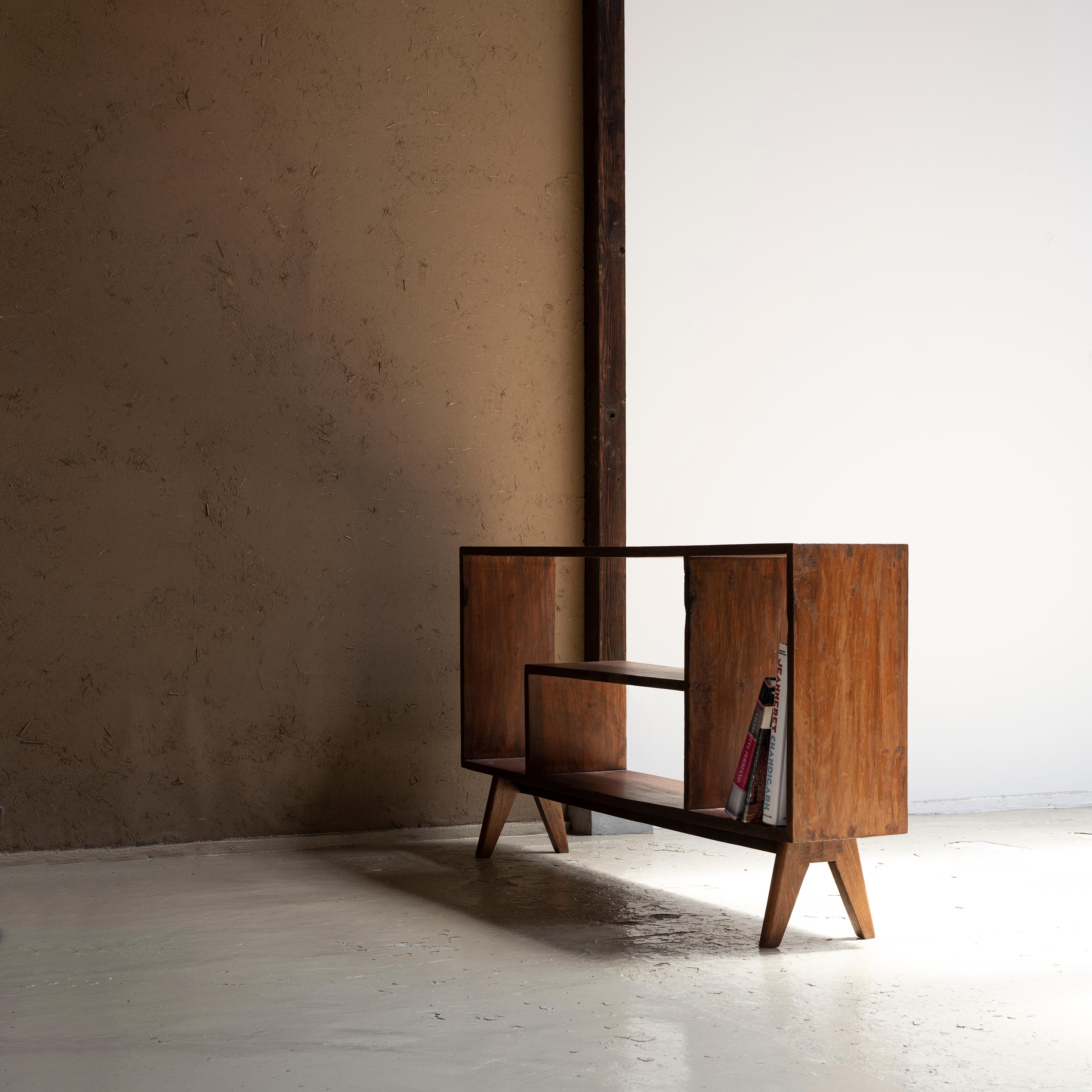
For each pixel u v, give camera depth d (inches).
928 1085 65.5
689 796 99.3
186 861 123.4
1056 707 159.2
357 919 100.2
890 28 154.3
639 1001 79.4
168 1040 71.7
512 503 139.5
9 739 120.9
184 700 126.7
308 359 131.6
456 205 137.2
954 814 153.5
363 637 133.4
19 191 121.6
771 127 149.0
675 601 144.8
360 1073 66.7
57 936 94.9
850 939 95.0
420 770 135.6
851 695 92.7
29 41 122.0
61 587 122.6
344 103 132.8
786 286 149.5
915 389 154.6
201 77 127.7
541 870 119.4
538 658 132.3
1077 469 161.3
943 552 155.3
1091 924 100.0
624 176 140.9
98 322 124.1
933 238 155.7
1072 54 162.2
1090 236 162.2
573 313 142.1
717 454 146.4
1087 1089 65.2
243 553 129.0
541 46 140.6
